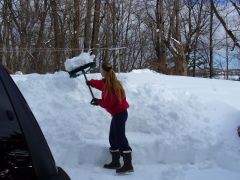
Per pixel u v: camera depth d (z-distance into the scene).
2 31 21.72
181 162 4.91
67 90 5.76
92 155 4.82
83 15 20.78
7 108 1.49
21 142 1.46
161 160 4.91
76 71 4.70
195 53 25.28
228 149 5.02
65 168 4.63
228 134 5.33
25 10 20.97
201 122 5.50
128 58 24.67
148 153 4.88
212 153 4.97
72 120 5.23
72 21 19.92
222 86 7.30
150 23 23.58
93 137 5.04
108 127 5.29
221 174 4.57
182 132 5.24
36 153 1.46
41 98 5.57
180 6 22.91
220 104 5.93
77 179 4.27
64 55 18.53
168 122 5.37
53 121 5.17
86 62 4.69
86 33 18.59
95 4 19.22
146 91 5.92
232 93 6.72
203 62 26.56
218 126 5.46
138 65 24.97
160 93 5.93
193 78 8.20
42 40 20.64
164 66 20.09
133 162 4.82
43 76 6.20
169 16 21.72
